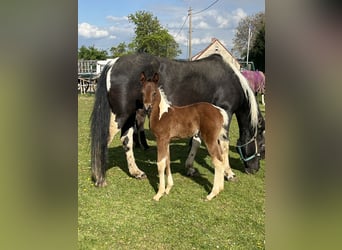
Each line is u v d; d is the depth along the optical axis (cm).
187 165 571
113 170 597
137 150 753
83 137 865
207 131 465
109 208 434
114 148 766
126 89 505
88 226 382
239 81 562
